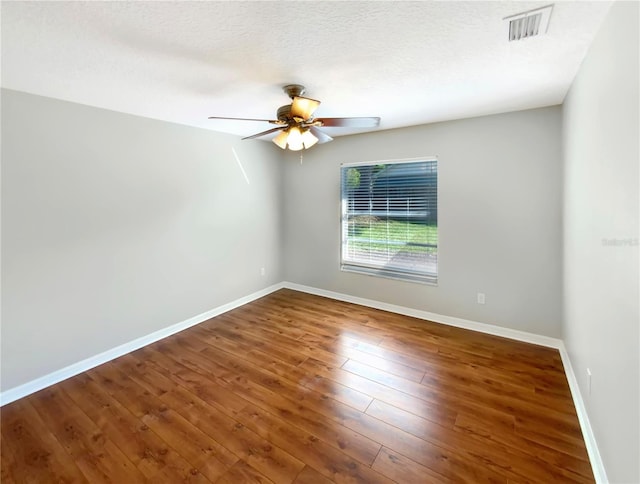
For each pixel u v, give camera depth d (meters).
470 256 3.28
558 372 2.53
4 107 2.19
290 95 2.30
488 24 1.48
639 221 1.12
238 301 4.14
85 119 2.61
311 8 1.33
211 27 1.47
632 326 1.20
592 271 1.76
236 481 1.62
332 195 4.25
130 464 1.73
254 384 2.44
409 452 1.78
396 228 3.80
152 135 3.09
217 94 2.39
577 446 1.79
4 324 2.26
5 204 2.23
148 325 3.14
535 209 2.91
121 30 1.49
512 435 1.88
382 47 1.69
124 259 2.93
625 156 1.25
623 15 1.25
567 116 2.44
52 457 1.78
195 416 2.10
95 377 2.56
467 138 3.19
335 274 4.36
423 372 2.56
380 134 3.73
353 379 2.49
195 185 3.53
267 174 4.47
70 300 2.58
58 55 1.74
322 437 1.90
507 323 3.14
